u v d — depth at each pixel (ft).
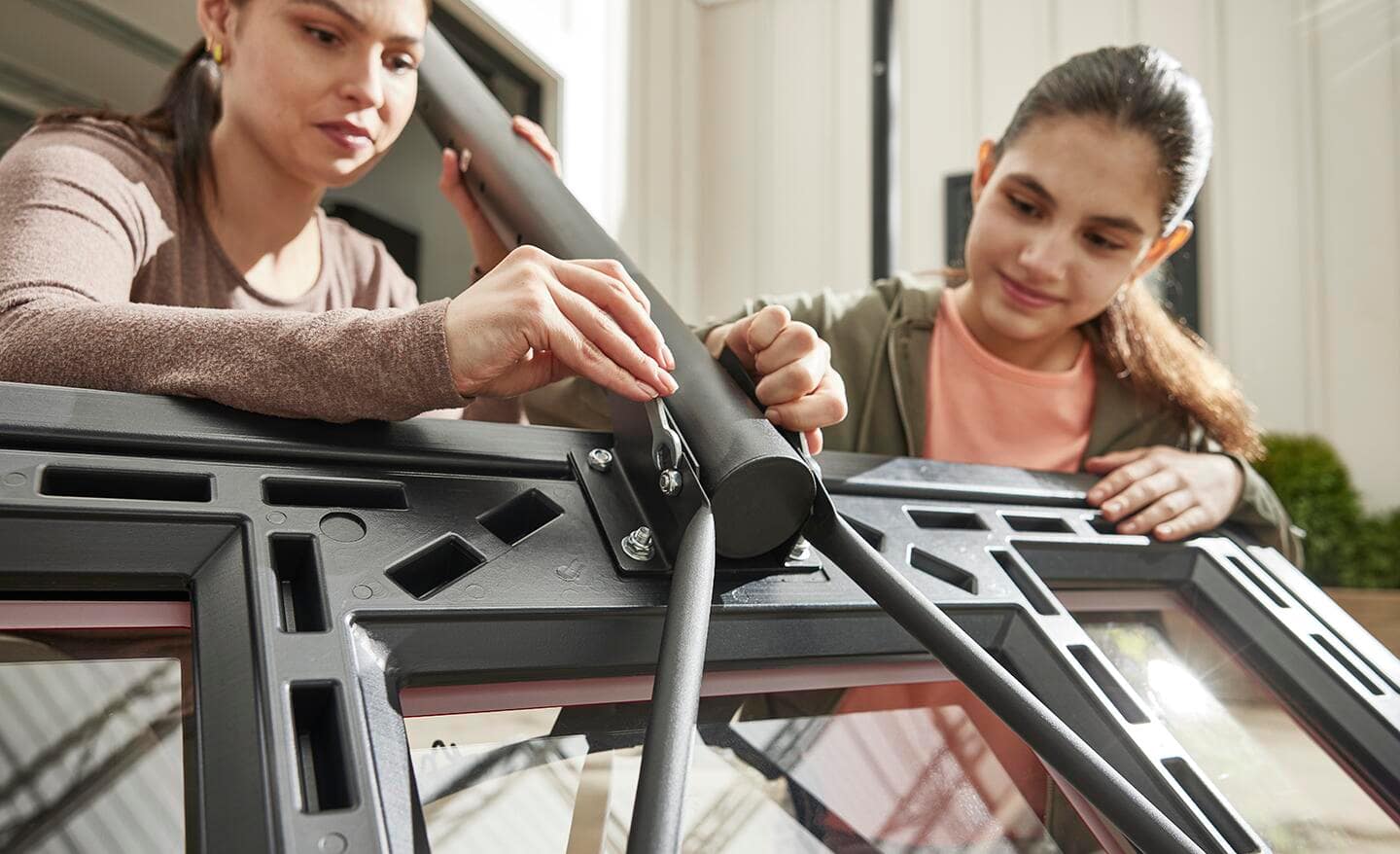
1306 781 1.35
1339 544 10.68
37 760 0.85
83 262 1.87
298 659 0.88
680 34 13.38
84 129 2.28
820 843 1.06
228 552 0.99
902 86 13.11
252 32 2.29
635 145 11.77
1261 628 1.63
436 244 8.50
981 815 1.18
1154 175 2.72
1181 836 0.93
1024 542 1.58
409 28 2.31
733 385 1.33
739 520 1.17
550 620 1.05
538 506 1.25
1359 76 11.48
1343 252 11.47
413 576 1.09
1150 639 1.57
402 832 0.80
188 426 1.14
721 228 13.80
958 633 1.04
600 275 1.34
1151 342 3.04
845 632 1.25
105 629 0.94
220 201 2.55
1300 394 11.54
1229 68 11.97
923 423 3.15
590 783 1.00
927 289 3.41
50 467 1.00
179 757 0.85
